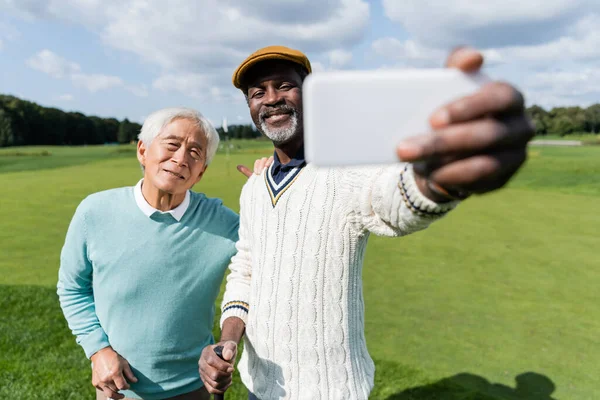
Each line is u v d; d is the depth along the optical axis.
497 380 3.02
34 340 3.34
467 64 0.50
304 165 1.52
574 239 7.04
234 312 1.71
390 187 0.97
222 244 1.94
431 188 0.77
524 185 14.73
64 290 1.89
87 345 1.80
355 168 1.23
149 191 1.84
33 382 2.83
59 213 8.77
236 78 1.68
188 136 1.77
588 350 3.47
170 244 1.83
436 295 4.61
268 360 1.57
